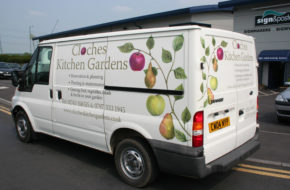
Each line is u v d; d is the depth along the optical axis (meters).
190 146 3.13
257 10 17.86
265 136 6.40
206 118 3.20
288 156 5.01
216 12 19.27
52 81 4.89
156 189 3.77
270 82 18.48
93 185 3.90
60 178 4.13
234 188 3.78
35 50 5.32
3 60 49.28
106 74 3.94
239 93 3.82
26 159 4.93
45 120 5.15
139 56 3.52
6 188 3.79
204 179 4.07
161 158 3.40
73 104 4.52
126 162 3.91
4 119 8.12
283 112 7.55
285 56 16.58
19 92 5.77
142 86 3.51
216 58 3.33
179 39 3.14
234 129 3.74
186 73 3.08
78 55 4.37
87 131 4.35
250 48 4.15
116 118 3.83
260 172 4.30
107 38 3.92
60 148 5.56
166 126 3.29
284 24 16.88
